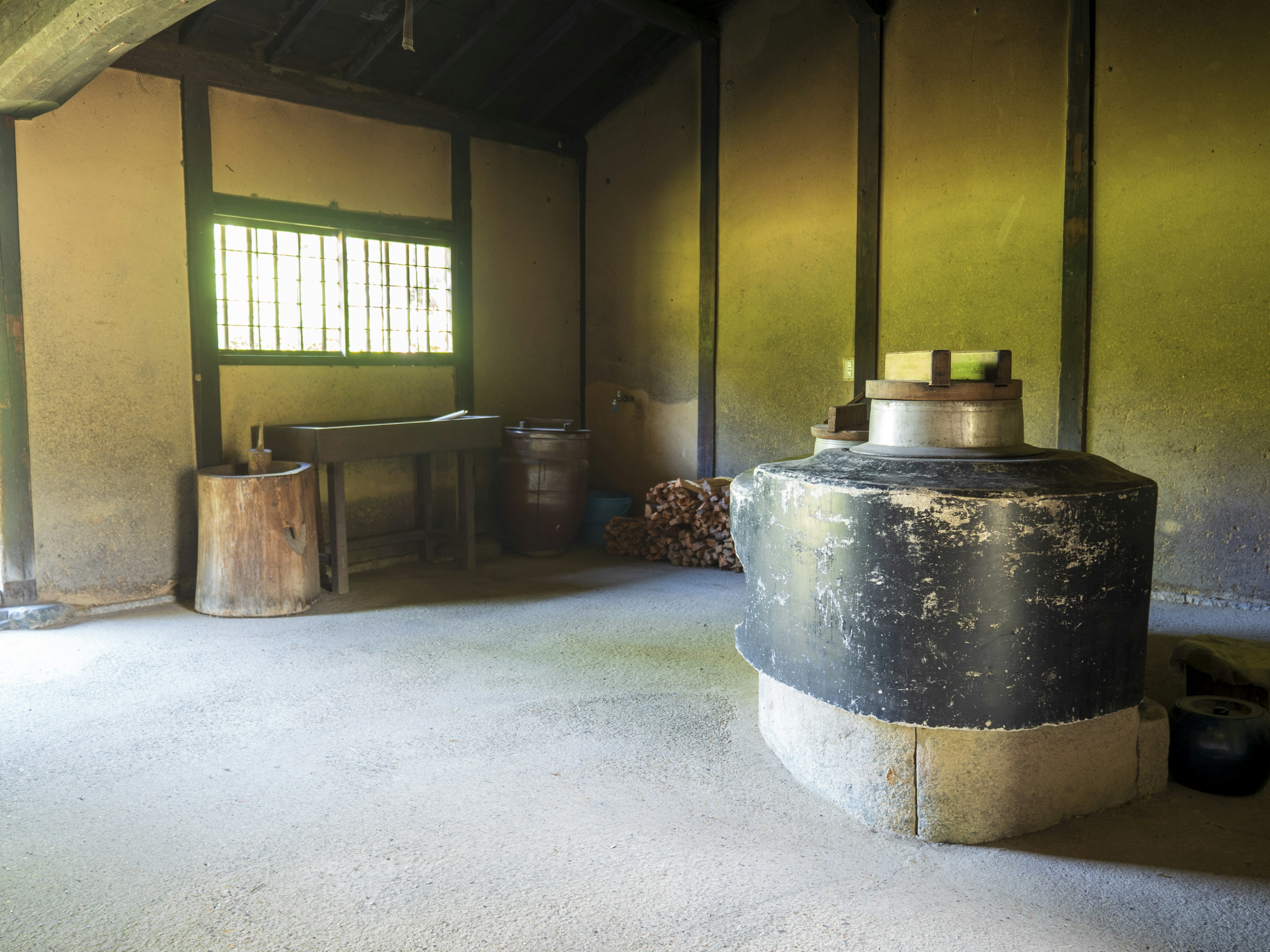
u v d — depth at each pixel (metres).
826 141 6.19
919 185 5.79
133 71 5.02
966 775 2.57
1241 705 3.03
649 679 4.00
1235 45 4.70
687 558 6.34
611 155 7.47
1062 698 2.54
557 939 2.12
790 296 6.46
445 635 4.66
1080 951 2.08
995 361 2.81
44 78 3.99
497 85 6.58
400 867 2.44
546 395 7.52
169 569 5.32
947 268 5.72
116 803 2.81
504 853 2.52
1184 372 4.98
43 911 2.24
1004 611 2.46
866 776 2.70
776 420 6.62
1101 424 5.26
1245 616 4.80
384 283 6.36
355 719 3.52
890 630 2.55
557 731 3.41
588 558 6.70
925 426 2.79
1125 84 5.03
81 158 4.85
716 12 6.68
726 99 6.71
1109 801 2.80
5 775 3.01
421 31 5.80
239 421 5.58
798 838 2.62
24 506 4.77
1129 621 2.63
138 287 5.10
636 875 2.40
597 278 7.67
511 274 7.16
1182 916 2.22
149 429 5.20
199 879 2.38
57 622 4.79
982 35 5.48
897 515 2.51
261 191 5.60
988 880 2.39
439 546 6.62
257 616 4.97
